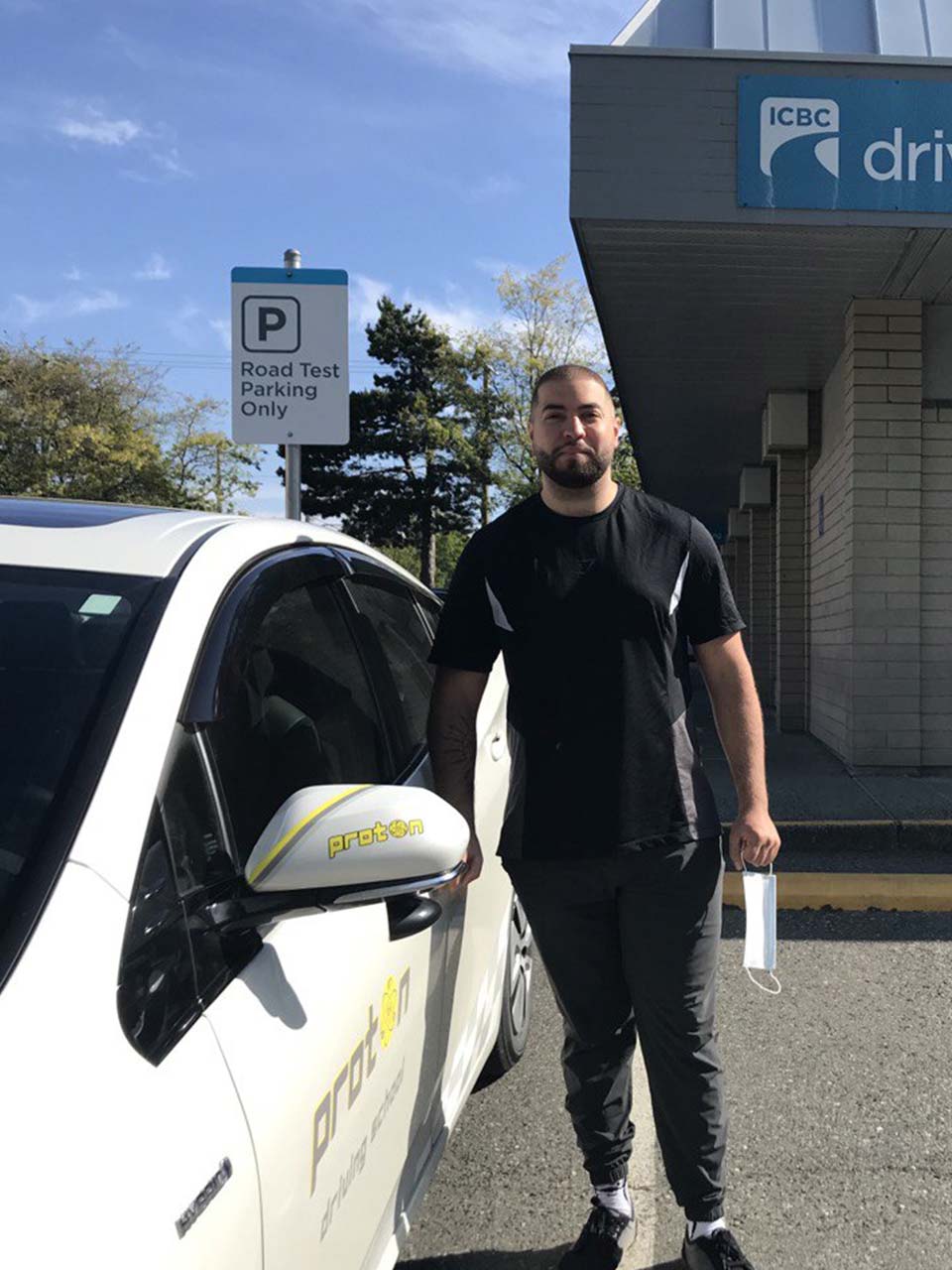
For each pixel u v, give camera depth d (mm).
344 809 1544
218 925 1466
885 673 7215
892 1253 2514
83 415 43562
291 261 4832
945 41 6270
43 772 1390
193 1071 1264
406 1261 2502
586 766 2230
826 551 8516
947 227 6051
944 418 7281
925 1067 3408
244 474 50000
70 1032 1139
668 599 2240
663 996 2297
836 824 5660
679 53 6004
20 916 1225
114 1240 1038
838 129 6016
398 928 1965
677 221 6031
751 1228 2607
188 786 1521
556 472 2215
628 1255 2514
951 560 7266
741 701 2355
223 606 1779
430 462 49344
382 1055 1859
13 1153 1017
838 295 7215
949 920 4730
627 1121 2496
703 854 2291
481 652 2369
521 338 42688
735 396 10070
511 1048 3314
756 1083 3314
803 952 4383
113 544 1819
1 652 1549
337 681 2227
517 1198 2742
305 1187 1469
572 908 2326
